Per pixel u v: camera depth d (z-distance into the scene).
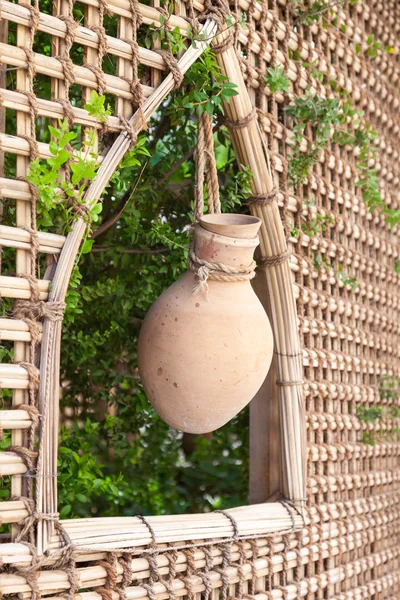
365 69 2.64
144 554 1.56
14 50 1.30
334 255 2.36
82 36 1.41
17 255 1.33
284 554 1.96
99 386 2.44
